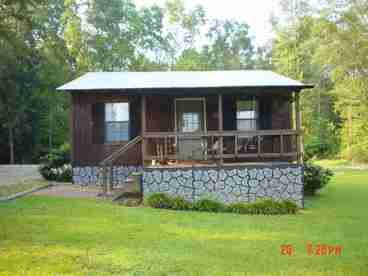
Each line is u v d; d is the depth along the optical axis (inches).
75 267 226.1
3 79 1112.2
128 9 1504.7
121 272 219.5
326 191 668.1
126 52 1418.6
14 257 242.5
